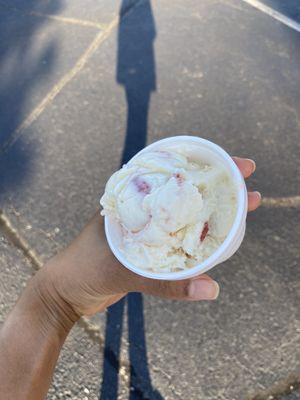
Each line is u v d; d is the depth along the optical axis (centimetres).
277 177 42
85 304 26
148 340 38
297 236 39
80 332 39
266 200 41
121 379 37
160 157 22
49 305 26
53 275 26
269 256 39
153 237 21
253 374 36
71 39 55
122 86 50
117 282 25
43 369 24
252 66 48
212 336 37
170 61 50
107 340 39
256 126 44
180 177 21
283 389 35
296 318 36
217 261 21
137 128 47
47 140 49
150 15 54
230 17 51
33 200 46
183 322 38
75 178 46
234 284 38
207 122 46
